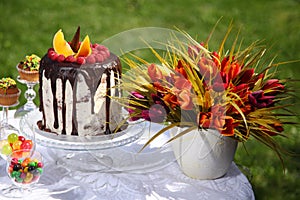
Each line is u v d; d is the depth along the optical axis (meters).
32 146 1.58
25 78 1.91
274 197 2.48
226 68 1.62
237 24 3.96
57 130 1.71
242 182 1.68
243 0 4.27
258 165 2.65
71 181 1.64
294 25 3.96
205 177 1.67
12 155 1.55
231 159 1.66
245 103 1.60
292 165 2.66
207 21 4.00
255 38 3.79
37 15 3.95
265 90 1.62
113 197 1.59
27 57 1.93
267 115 1.60
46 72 1.69
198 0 4.26
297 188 2.54
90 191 1.61
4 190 1.58
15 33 3.72
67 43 1.75
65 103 1.69
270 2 4.26
